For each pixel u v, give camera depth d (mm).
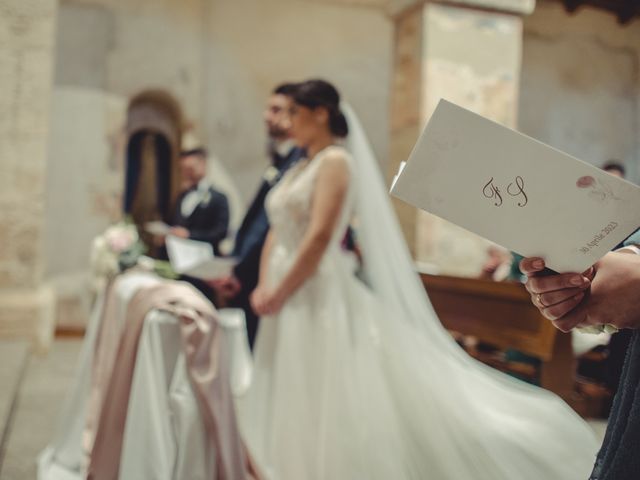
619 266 1227
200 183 7301
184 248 4156
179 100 9461
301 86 3131
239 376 4672
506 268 6137
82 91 8984
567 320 1263
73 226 8906
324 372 2812
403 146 8125
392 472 2586
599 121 11789
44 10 6641
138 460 2350
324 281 2949
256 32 9820
